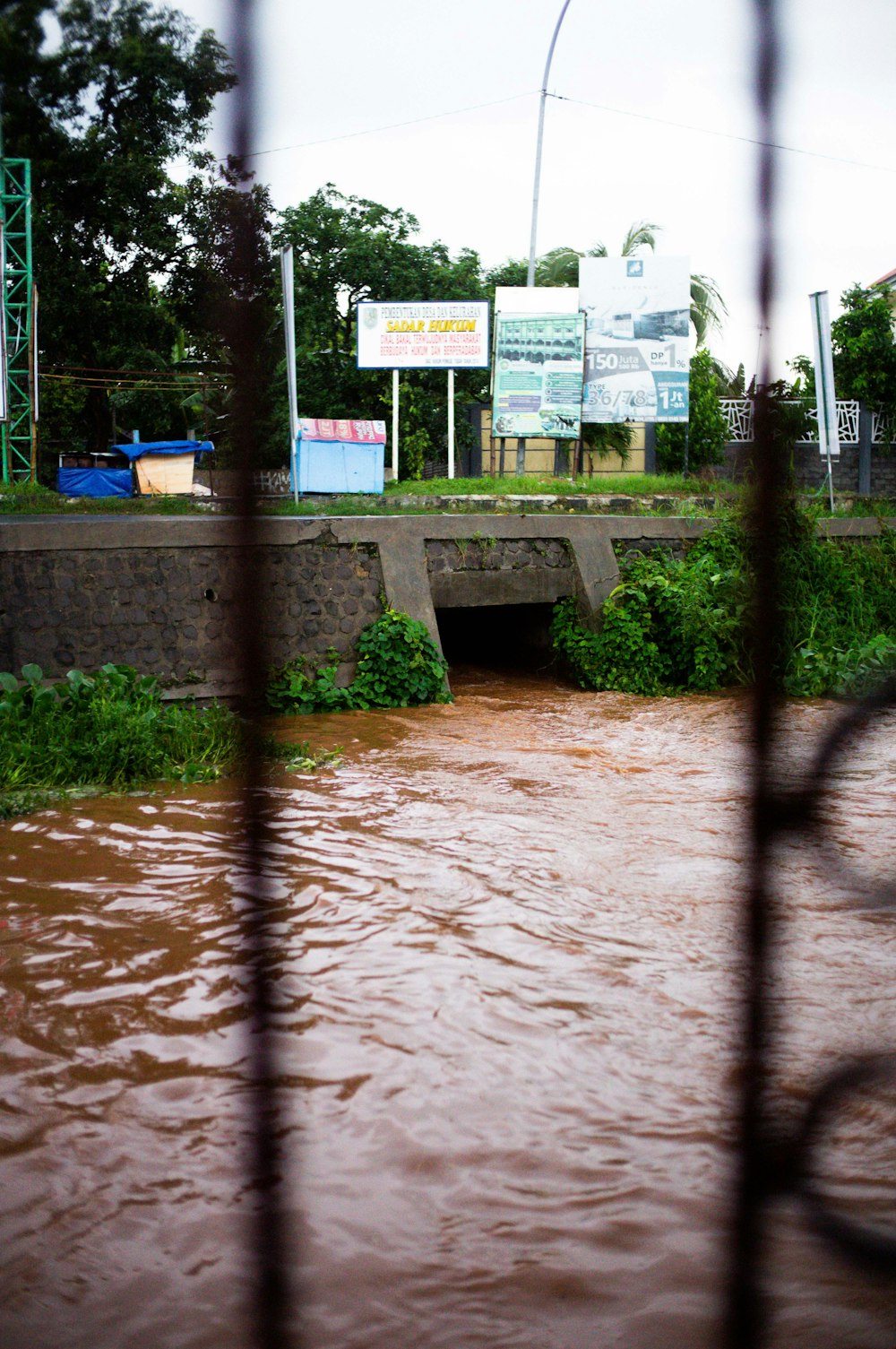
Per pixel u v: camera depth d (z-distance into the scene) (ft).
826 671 42.55
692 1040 13.93
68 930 17.60
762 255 5.94
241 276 5.87
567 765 29.96
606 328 70.64
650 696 41.86
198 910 18.45
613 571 45.09
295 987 15.47
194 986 15.55
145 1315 9.14
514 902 18.93
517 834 23.09
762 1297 9.12
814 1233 9.96
